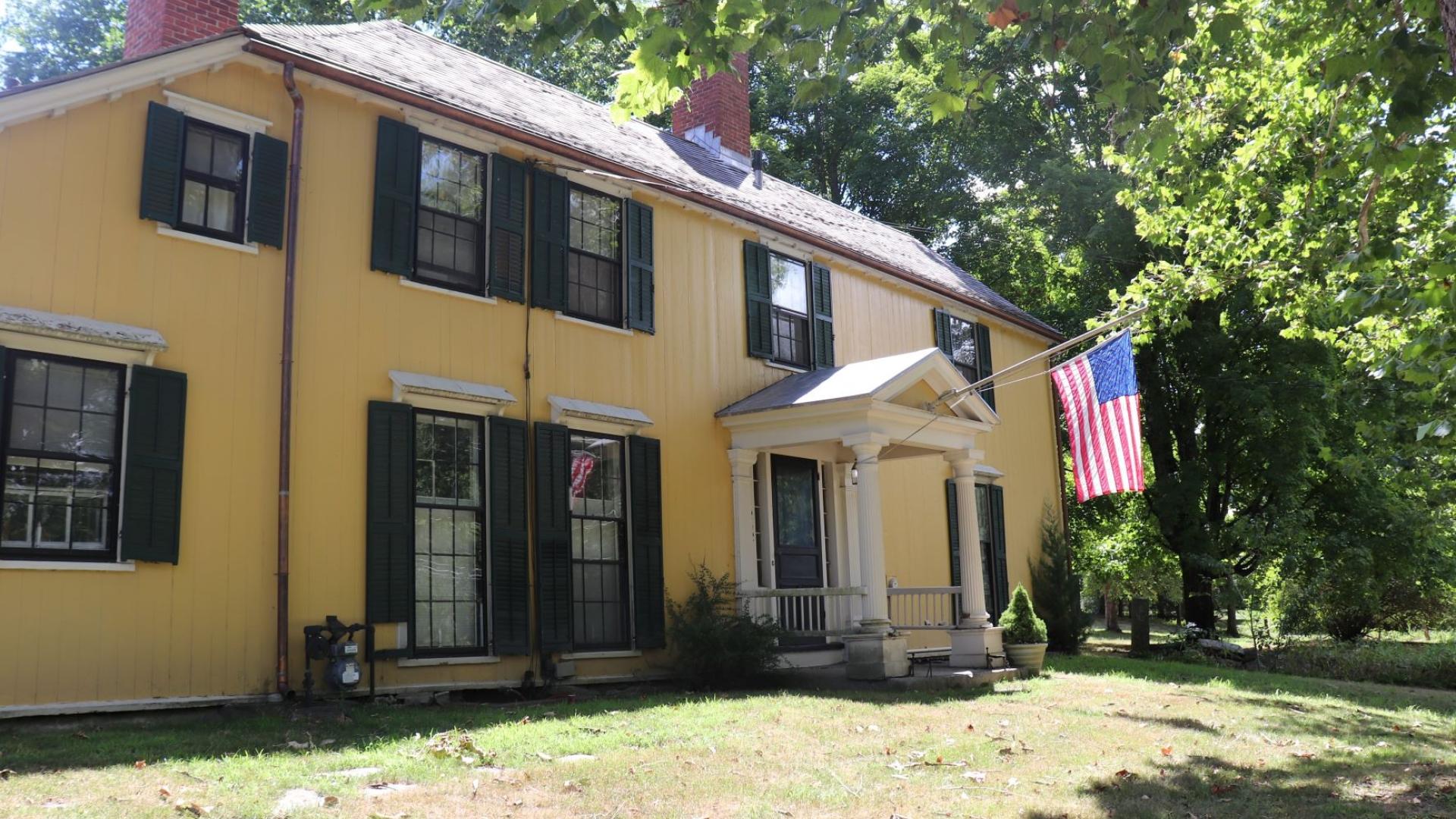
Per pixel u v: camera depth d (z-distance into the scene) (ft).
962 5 24.02
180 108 31.07
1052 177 86.17
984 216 104.32
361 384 34.30
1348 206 41.45
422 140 37.35
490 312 38.55
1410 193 39.14
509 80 48.37
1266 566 84.79
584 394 41.52
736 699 36.52
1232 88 44.39
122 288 29.30
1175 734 33.78
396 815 19.01
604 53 93.66
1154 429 84.12
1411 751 32.22
